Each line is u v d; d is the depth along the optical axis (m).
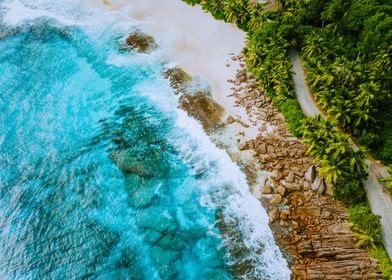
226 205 34.44
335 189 33.12
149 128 42.19
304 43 46.88
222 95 44.50
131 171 37.88
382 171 34.97
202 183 36.41
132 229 33.38
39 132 42.41
